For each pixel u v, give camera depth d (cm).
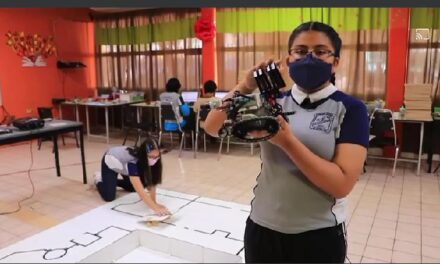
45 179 425
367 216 313
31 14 640
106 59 753
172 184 404
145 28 695
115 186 352
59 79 696
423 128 452
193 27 644
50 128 376
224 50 616
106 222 303
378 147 460
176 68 675
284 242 110
